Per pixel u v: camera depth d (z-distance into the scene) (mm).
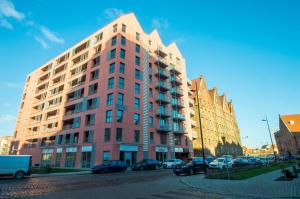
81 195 9727
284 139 85750
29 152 49562
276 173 19000
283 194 9211
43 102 51250
